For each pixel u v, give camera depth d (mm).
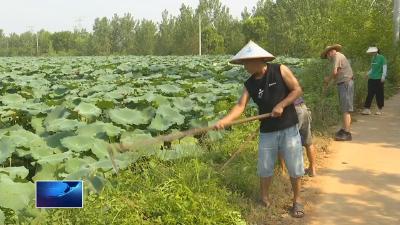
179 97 9750
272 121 5102
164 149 6793
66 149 6750
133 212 4707
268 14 56469
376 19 18984
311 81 13000
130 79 13984
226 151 6949
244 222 4801
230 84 12711
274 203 5457
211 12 67062
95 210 4559
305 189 6051
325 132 8992
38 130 7852
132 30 78250
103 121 8406
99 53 73375
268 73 4992
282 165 6348
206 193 5254
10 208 4629
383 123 10352
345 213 5336
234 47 57688
